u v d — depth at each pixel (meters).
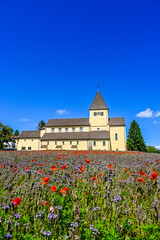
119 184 4.34
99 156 12.93
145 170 6.37
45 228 2.84
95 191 3.88
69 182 4.46
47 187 4.10
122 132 55.66
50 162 8.23
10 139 53.09
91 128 58.28
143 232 2.72
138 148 64.50
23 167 6.86
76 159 9.51
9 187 4.04
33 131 63.72
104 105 59.19
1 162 8.20
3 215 3.00
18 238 2.57
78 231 2.68
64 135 56.88
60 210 3.17
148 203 3.73
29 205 3.46
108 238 2.56
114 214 3.07
